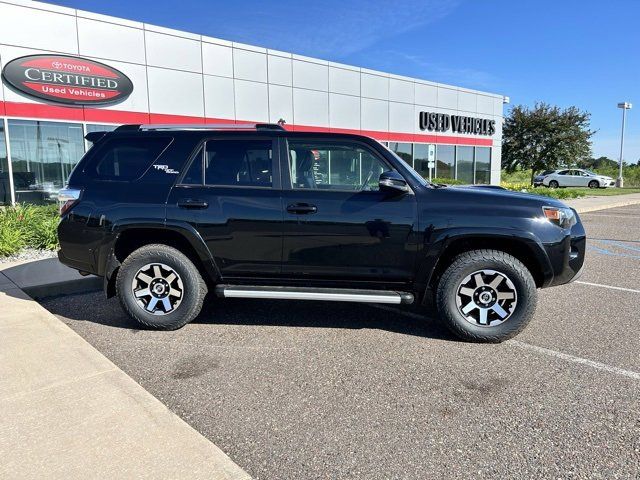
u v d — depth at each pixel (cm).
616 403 316
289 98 1942
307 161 448
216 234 440
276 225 433
